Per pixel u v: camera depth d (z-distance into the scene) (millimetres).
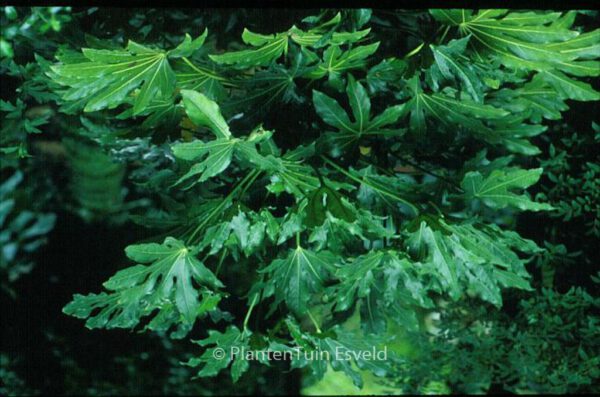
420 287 3285
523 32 2859
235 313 6289
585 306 4238
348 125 3127
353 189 3387
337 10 3082
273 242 3160
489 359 4816
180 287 3084
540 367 4566
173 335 3479
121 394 7098
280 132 3494
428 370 5004
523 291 4535
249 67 3098
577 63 2984
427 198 3270
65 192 7293
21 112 3578
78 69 2805
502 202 3271
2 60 3445
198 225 3279
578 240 4293
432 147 3461
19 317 7043
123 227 7320
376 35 3430
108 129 3947
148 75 2900
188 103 2721
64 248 7230
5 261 6883
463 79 2887
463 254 3078
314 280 3279
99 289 7199
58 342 7102
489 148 3863
